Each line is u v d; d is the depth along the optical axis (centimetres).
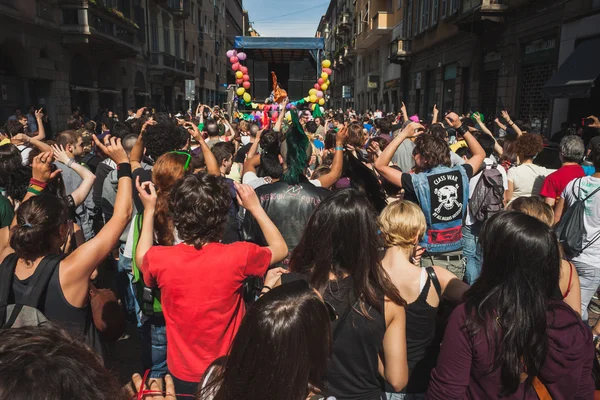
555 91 1042
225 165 460
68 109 1888
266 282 218
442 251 320
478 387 165
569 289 236
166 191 261
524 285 158
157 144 376
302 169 307
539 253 159
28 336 92
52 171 273
